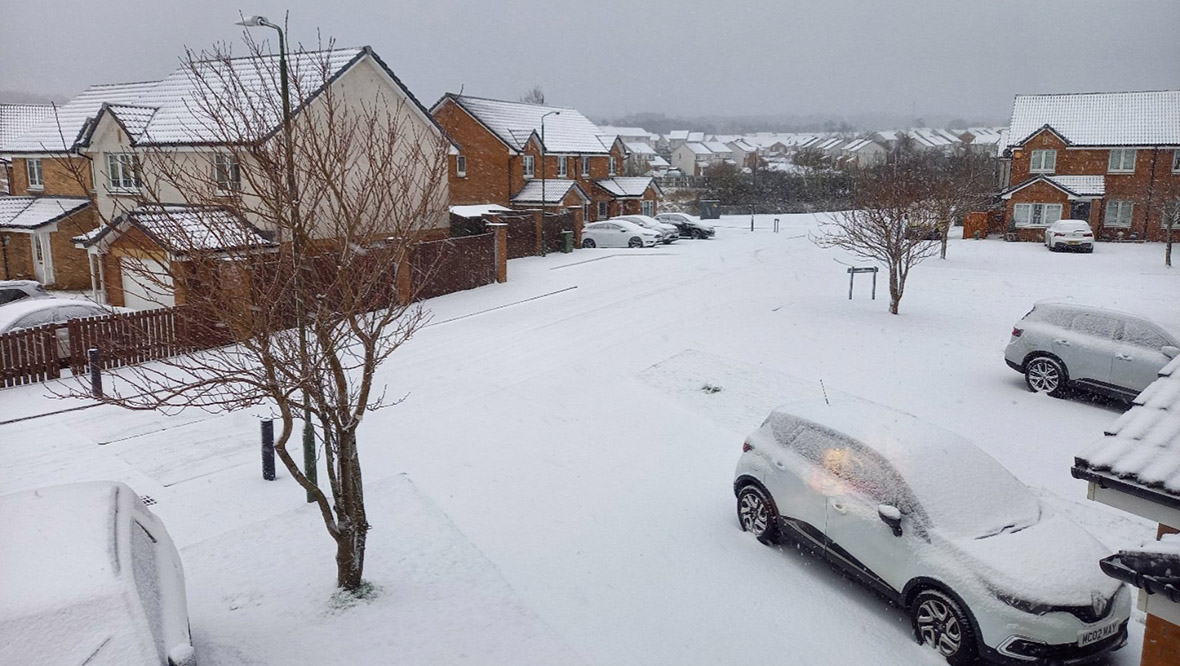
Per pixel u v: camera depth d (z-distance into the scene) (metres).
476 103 43.94
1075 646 6.36
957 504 7.28
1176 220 33.62
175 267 7.48
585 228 39.38
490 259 26.50
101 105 25.06
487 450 11.55
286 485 10.10
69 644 4.44
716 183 68.44
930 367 15.87
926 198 24.62
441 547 8.60
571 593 7.78
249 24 9.39
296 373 7.04
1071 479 10.73
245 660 6.39
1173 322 19.38
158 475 10.39
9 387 14.09
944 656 6.81
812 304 22.19
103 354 15.07
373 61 23.27
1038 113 43.41
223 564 8.09
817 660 6.83
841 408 8.90
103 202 24.38
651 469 11.02
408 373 15.42
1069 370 13.76
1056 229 36.09
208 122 20.53
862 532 7.55
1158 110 40.59
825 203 64.50
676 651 6.92
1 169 32.44
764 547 8.79
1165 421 6.05
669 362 16.41
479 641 6.89
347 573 7.51
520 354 17.00
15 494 5.81
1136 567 4.80
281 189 6.70
